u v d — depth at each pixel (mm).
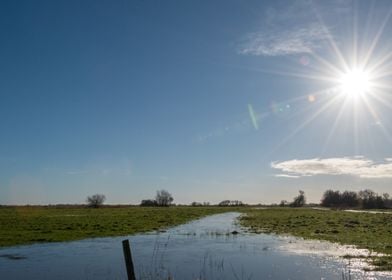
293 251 31078
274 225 58969
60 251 32062
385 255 28438
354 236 40594
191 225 61219
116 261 27578
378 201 176250
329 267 24297
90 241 38594
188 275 22984
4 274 23516
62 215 85125
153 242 38188
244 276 22375
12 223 57031
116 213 98812
